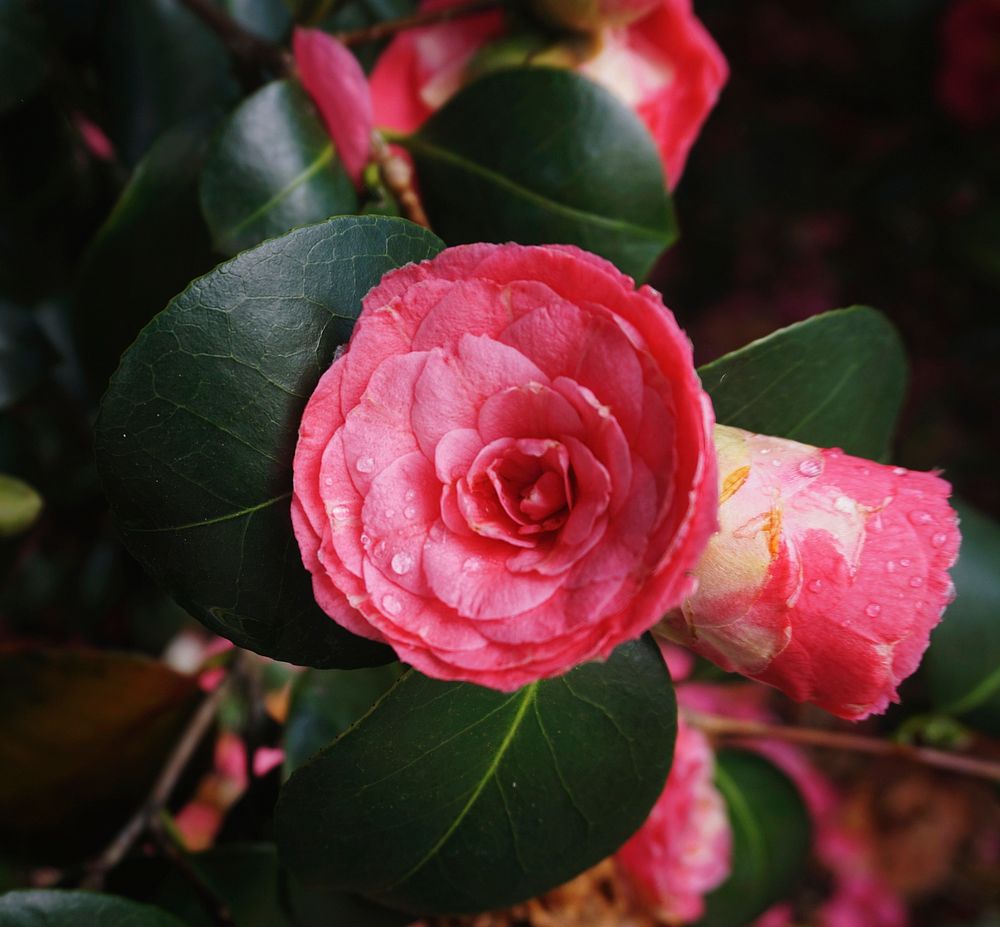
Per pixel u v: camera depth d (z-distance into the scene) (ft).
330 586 0.76
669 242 1.11
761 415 0.99
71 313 1.22
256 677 1.24
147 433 0.82
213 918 1.13
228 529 0.84
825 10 2.78
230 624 0.85
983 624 1.28
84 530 1.65
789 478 0.81
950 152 2.76
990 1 2.35
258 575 0.84
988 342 2.73
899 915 2.08
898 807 2.07
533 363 0.74
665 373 0.70
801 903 2.08
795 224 2.80
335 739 0.85
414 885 0.95
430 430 0.76
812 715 2.03
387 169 1.08
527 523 0.75
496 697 0.87
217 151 1.06
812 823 1.51
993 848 2.07
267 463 0.83
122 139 1.34
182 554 0.84
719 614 0.80
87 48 1.34
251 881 1.17
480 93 1.10
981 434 2.67
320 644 0.86
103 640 1.72
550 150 1.09
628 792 0.91
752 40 2.80
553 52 1.14
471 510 0.75
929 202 2.75
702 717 1.37
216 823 1.47
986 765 1.30
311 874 0.94
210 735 1.27
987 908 2.08
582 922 1.25
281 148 1.07
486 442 0.76
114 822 1.26
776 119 2.83
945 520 0.80
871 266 2.80
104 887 1.16
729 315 2.73
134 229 1.18
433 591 0.73
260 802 1.21
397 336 0.76
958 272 2.74
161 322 0.80
